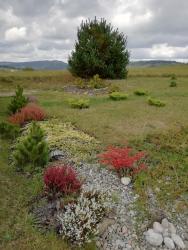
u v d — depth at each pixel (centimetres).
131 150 308
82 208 192
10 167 275
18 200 220
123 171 263
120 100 596
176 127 392
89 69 899
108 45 916
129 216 210
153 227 202
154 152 305
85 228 183
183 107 521
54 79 945
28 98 537
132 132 368
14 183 246
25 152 271
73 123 410
